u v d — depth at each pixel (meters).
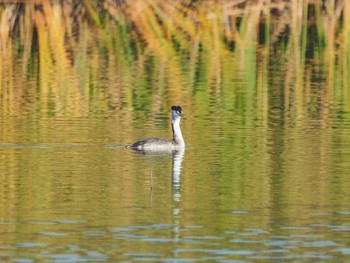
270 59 42.31
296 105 32.66
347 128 28.67
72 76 38.28
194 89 35.66
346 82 37.44
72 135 27.44
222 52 43.41
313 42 45.38
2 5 47.00
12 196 20.78
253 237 18.08
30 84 36.47
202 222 18.97
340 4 46.94
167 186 21.73
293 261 16.81
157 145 25.56
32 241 17.78
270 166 23.72
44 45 43.41
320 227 18.67
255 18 46.16
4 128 28.25
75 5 47.06
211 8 46.59
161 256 17.05
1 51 43.44
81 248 17.44
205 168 23.56
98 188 21.50
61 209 19.80
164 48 43.81
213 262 16.77
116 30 46.00
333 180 22.25
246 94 34.72
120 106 32.31
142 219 19.16
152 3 46.41
